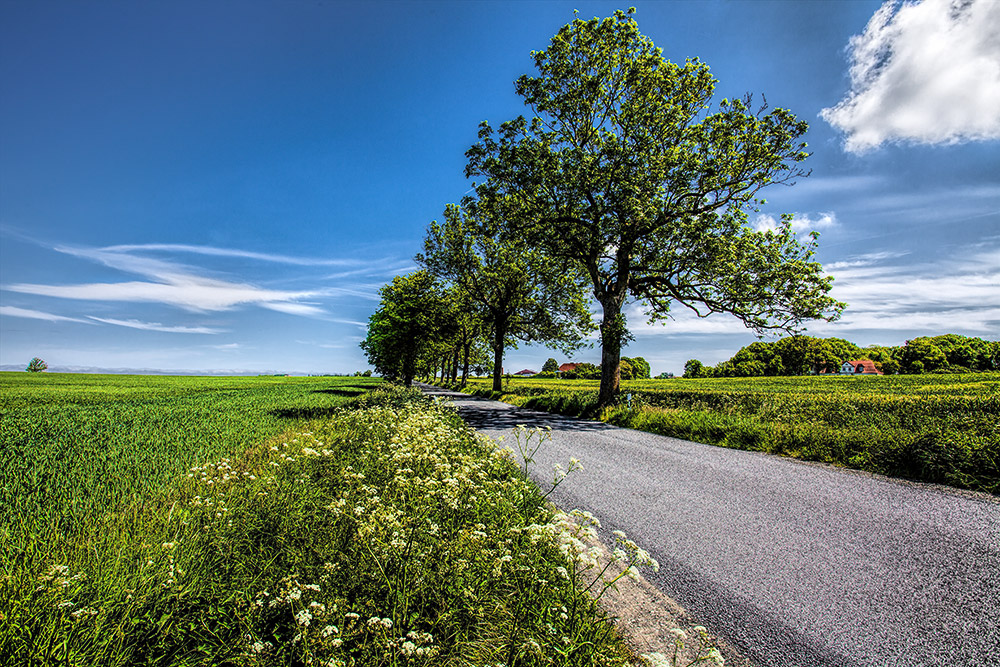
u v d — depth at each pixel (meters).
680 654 2.78
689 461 8.80
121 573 2.64
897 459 7.82
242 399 21.84
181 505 3.99
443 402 15.67
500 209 20.44
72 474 5.39
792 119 16.78
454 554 3.06
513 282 37.62
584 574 3.90
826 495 6.40
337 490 4.53
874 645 2.95
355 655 2.29
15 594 2.38
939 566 4.07
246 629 2.35
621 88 19.08
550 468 8.16
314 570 2.92
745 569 4.07
